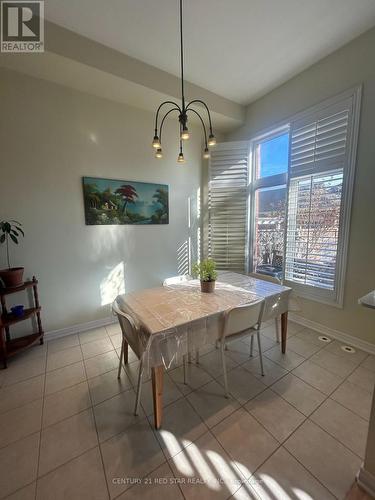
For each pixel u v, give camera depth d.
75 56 1.91
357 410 1.49
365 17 1.83
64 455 1.23
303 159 2.52
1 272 1.97
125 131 2.65
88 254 2.57
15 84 2.04
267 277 2.45
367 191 2.05
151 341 1.25
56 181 2.31
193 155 3.24
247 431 1.35
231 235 3.37
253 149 3.17
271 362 2.00
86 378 1.83
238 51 2.15
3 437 1.33
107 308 2.75
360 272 2.15
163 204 3.03
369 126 1.99
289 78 2.57
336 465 1.16
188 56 2.21
